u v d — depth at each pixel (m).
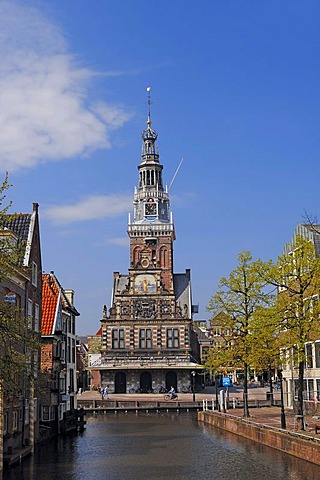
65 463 36.56
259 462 34.97
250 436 44.91
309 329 39.25
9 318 29.53
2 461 33.56
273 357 46.97
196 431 53.50
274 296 52.34
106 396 93.56
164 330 105.94
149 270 108.50
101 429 56.78
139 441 46.88
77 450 42.16
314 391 47.03
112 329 106.38
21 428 40.16
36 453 40.72
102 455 39.72
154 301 107.06
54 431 50.09
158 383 104.12
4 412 35.62
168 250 114.00
